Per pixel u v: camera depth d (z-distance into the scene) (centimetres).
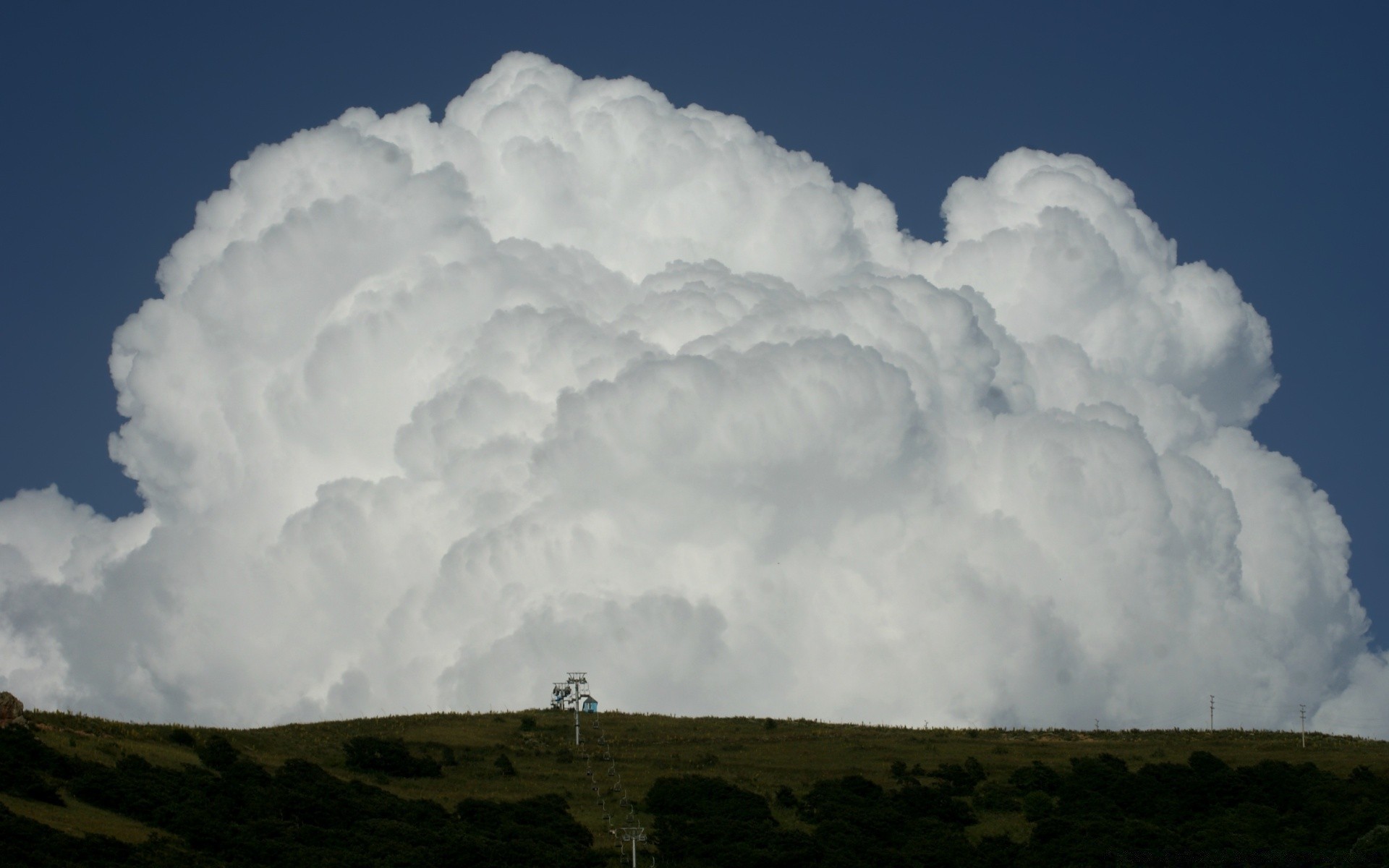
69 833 10331
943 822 14862
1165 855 13050
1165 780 15562
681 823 13900
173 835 10962
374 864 11150
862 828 14200
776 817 14700
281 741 15650
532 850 12356
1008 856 13712
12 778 11144
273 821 11781
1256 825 14162
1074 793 15388
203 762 13625
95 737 13325
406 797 14288
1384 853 12750
